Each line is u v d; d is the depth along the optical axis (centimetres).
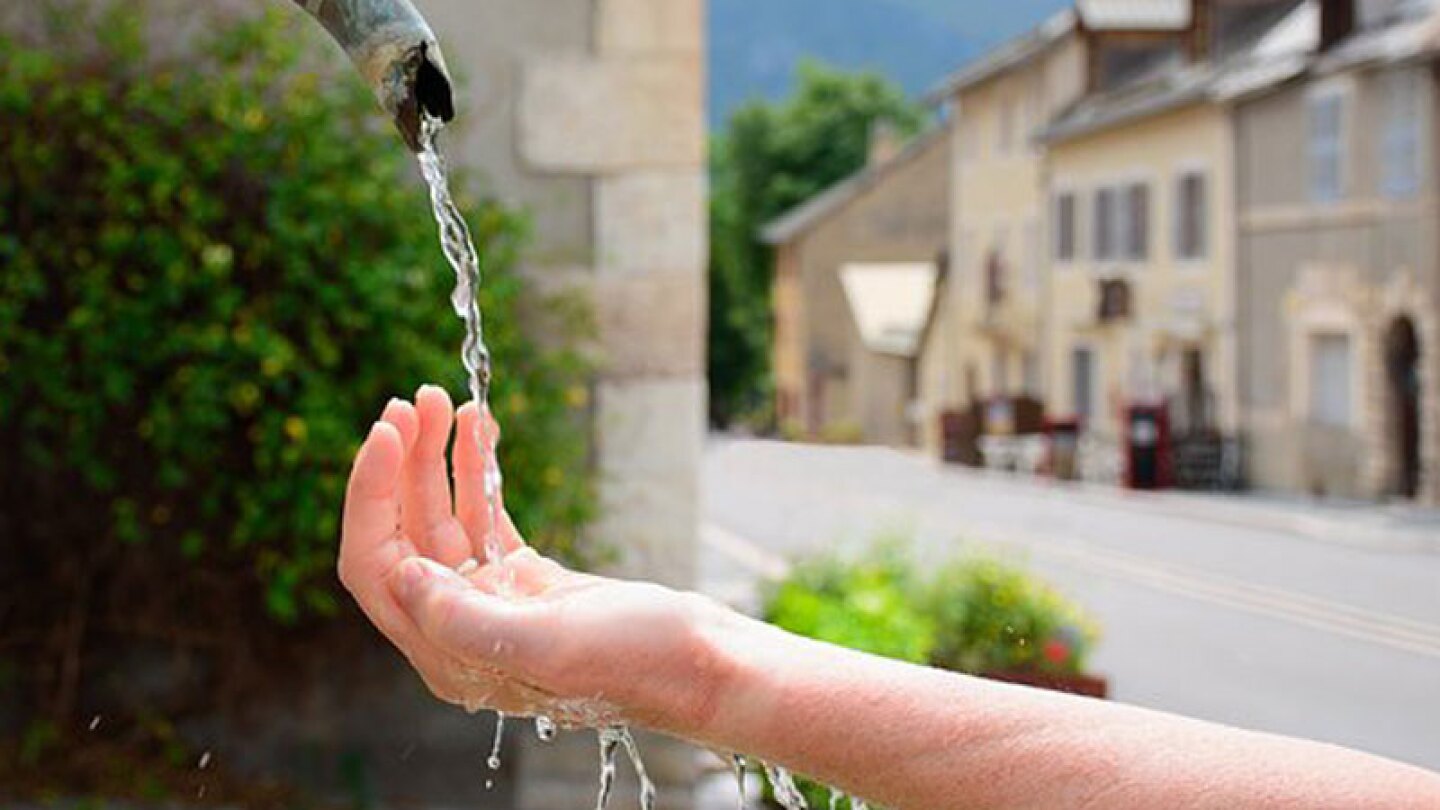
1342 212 2502
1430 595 1479
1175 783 87
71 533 543
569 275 554
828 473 3488
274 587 517
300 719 548
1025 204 3869
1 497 539
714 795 544
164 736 543
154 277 516
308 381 514
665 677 99
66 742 538
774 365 6550
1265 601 1430
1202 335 2928
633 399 555
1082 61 3647
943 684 95
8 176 519
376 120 534
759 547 1819
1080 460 3222
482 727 553
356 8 117
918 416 4881
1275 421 2714
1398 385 2403
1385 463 2412
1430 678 1079
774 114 7131
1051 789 89
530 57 556
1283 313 2677
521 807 548
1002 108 3997
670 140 555
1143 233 3181
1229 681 1055
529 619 101
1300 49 2597
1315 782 86
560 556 539
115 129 518
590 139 555
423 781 551
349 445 513
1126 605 1391
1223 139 2848
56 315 528
